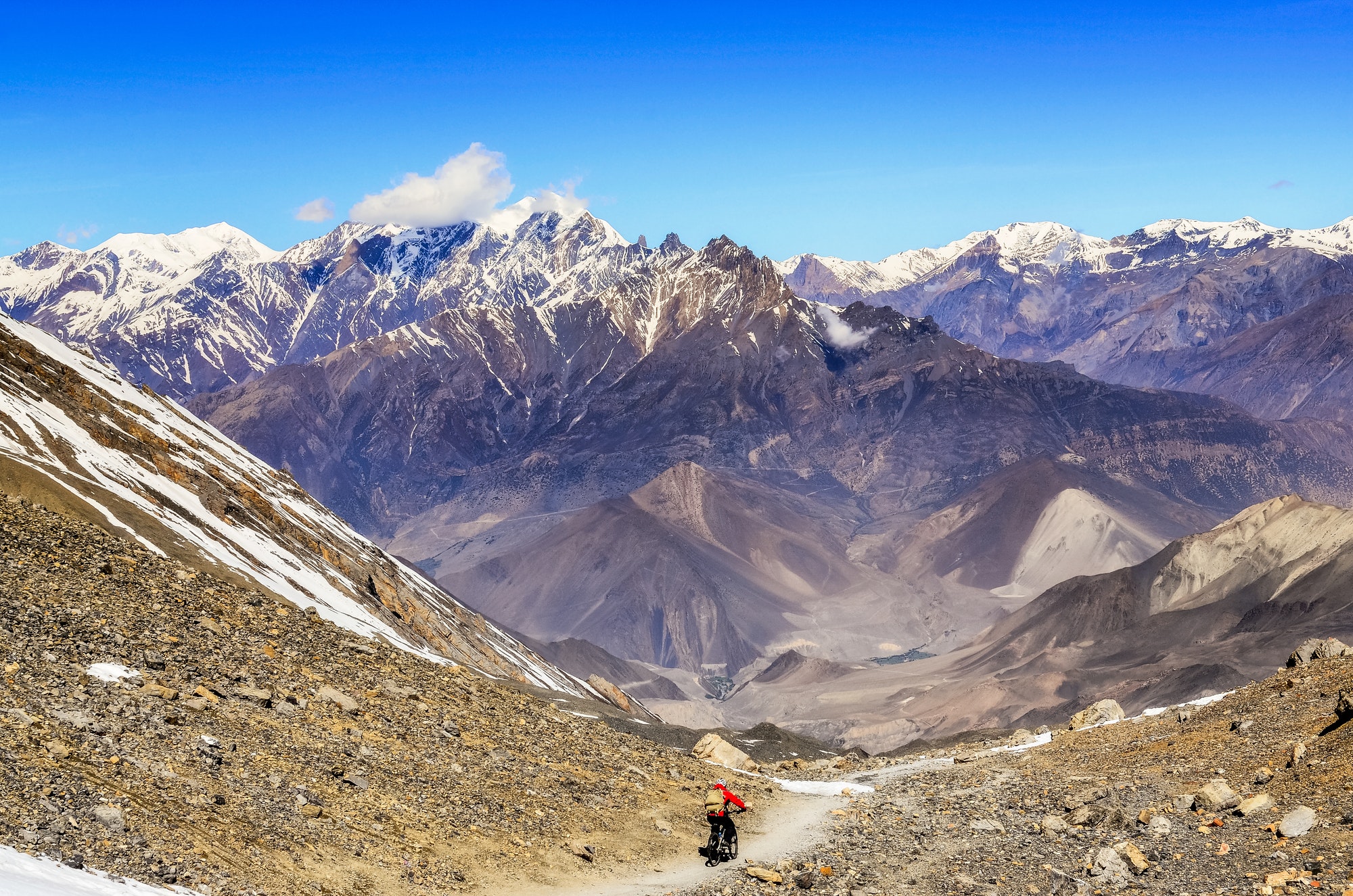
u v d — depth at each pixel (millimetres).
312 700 37156
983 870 32281
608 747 47250
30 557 39844
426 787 33438
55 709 28484
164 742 29203
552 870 30922
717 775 48781
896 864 33625
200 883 22922
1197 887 28891
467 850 30312
